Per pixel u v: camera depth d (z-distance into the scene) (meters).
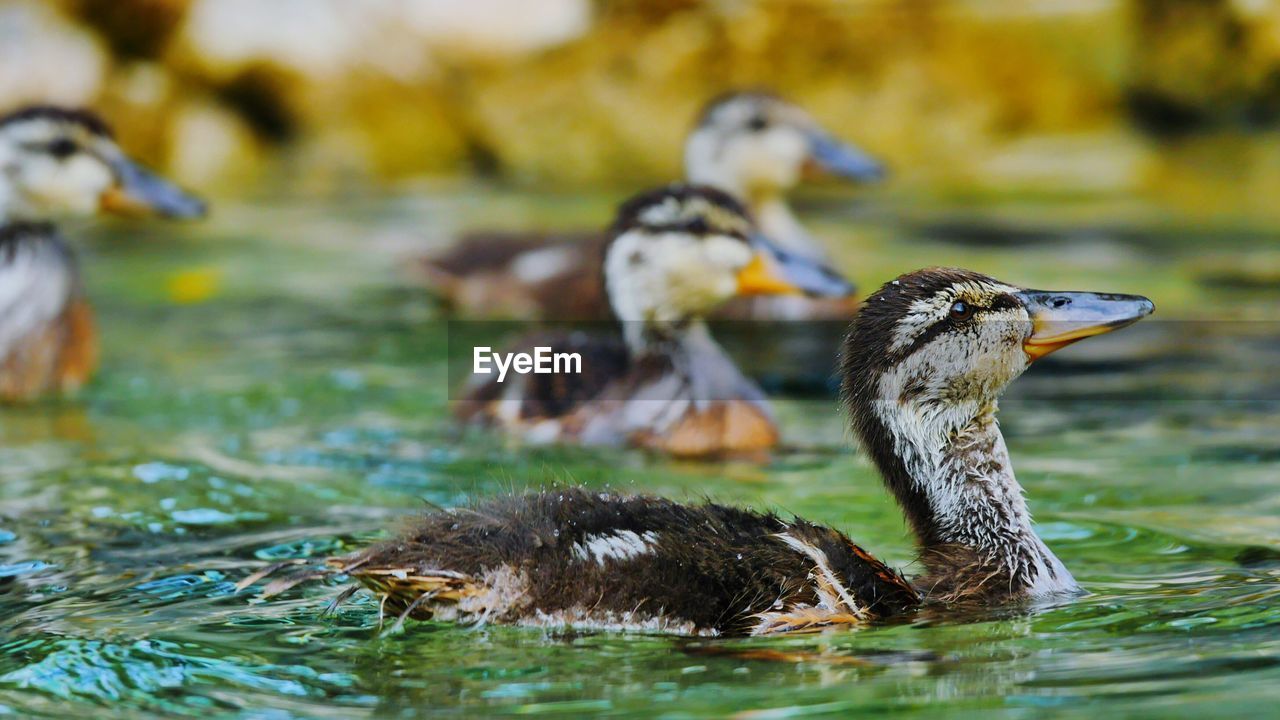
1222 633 8.12
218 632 8.31
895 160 26.42
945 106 26.50
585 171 27.22
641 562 8.46
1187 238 21.45
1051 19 26.64
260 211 24.73
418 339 17.33
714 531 8.73
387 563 8.30
